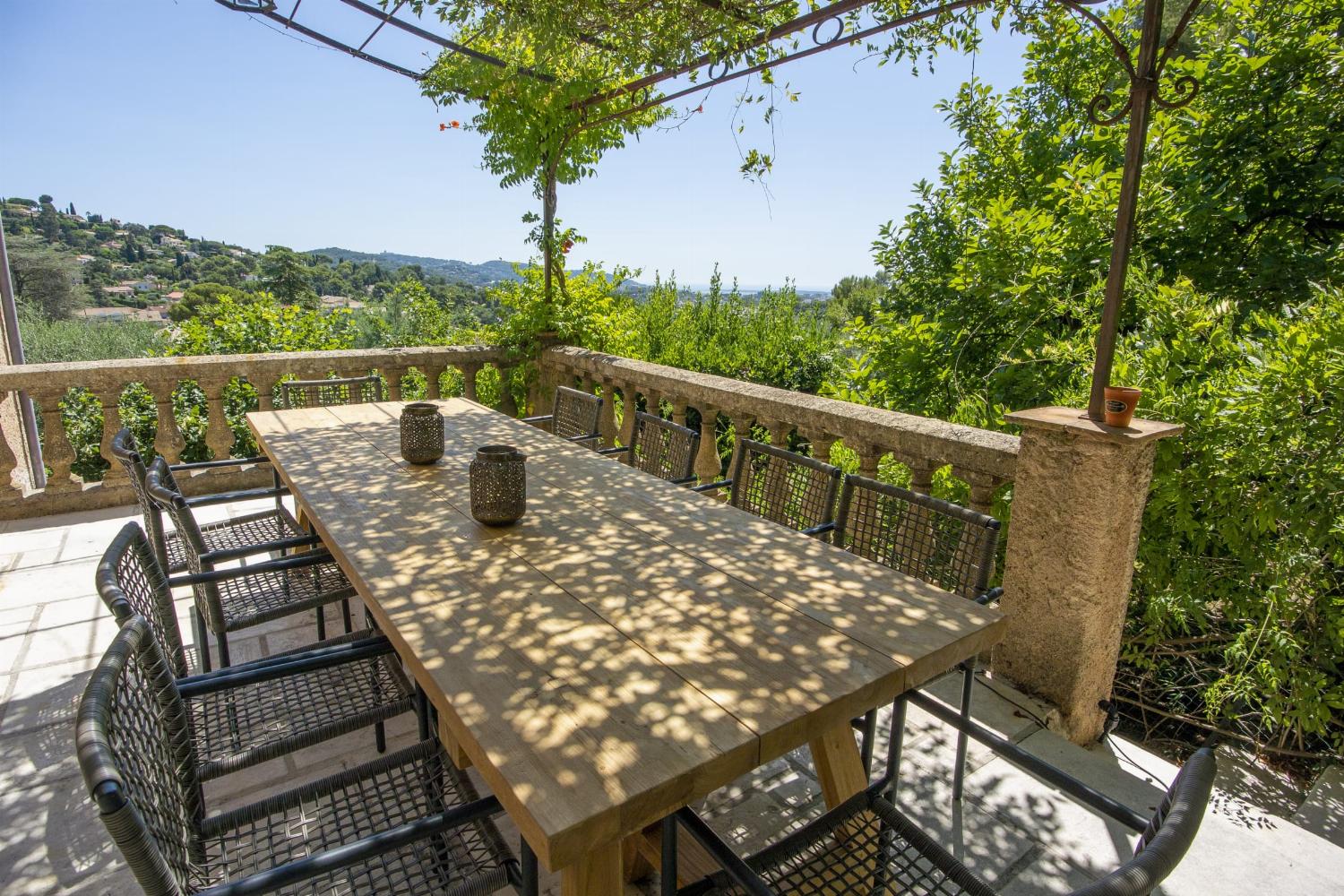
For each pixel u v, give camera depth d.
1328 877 1.71
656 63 3.64
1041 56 5.71
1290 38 4.35
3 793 1.91
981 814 1.88
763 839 1.78
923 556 2.01
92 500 4.27
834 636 1.29
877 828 1.37
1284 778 2.52
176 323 6.96
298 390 3.71
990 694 2.39
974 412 4.16
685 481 2.76
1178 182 4.51
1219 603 2.76
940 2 2.93
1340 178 4.12
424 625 1.30
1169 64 4.62
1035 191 5.50
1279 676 2.45
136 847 0.82
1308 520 2.36
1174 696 2.94
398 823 1.34
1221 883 1.68
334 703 1.70
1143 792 1.98
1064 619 2.22
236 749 1.53
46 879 1.64
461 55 4.26
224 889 1.01
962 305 4.99
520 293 5.37
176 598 3.15
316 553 2.22
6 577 3.30
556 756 0.94
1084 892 0.69
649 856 1.53
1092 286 4.21
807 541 1.79
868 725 1.73
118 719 1.00
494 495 1.78
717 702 1.07
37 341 7.32
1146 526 2.74
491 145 4.86
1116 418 2.04
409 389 7.01
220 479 4.62
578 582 1.51
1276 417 2.37
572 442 3.06
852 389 5.65
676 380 3.94
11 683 2.44
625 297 5.77
